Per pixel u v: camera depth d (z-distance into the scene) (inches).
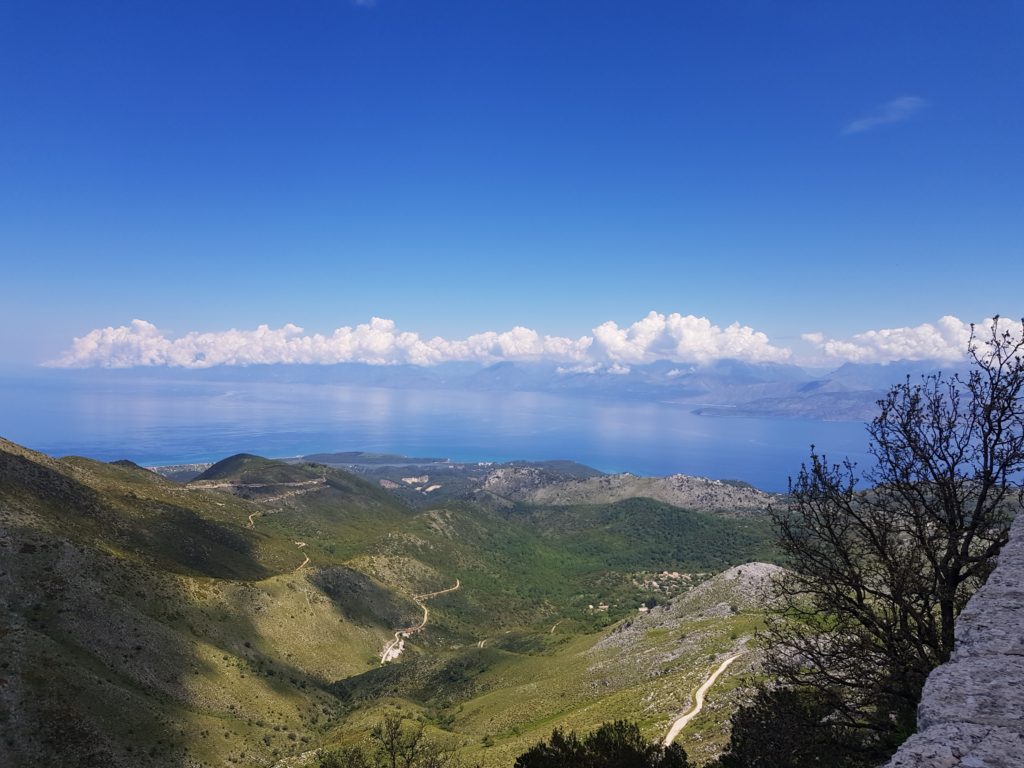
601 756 820.6
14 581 3617.1
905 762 197.0
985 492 494.6
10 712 2623.0
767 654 580.4
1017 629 277.9
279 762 2829.7
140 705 3166.8
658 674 2979.8
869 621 519.2
